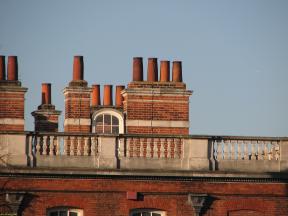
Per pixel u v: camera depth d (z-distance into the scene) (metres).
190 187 81.88
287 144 83.62
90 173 80.56
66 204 80.44
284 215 83.00
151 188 81.50
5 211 79.69
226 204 82.31
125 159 81.62
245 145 83.25
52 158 80.81
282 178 82.94
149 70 89.50
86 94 90.69
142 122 88.00
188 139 82.56
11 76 89.50
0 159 79.88
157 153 82.19
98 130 91.81
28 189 80.00
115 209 81.00
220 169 82.69
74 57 91.19
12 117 88.19
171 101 88.44
